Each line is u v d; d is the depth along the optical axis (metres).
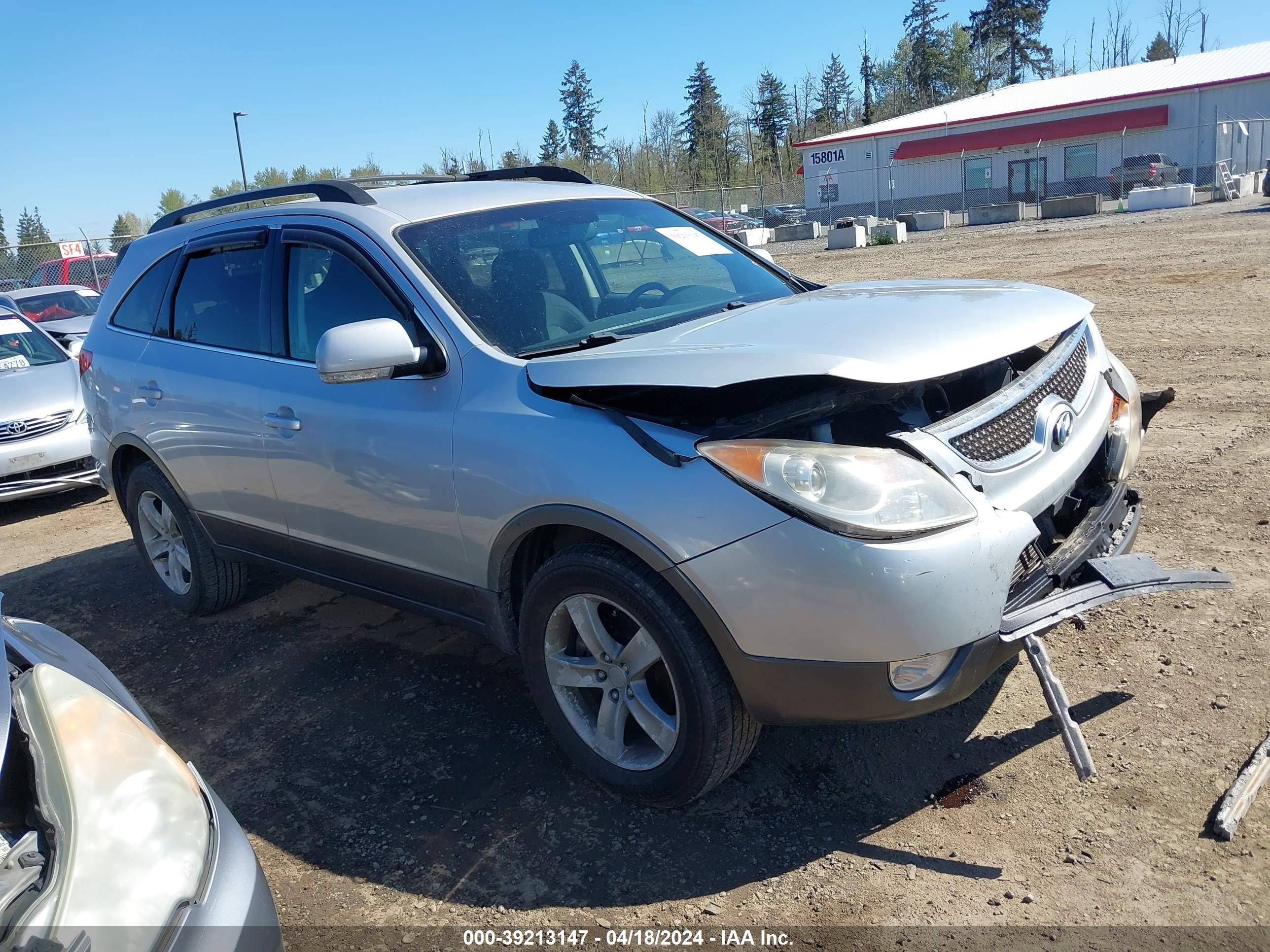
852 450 2.51
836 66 100.19
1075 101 37.62
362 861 2.90
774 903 2.54
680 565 2.57
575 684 3.02
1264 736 2.93
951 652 2.48
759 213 46.50
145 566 5.13
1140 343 8.59
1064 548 2.83
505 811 3.05
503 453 2.94
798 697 2.54
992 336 2.76
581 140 96.88
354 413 3.43
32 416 7.38
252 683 4.13
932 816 2.80
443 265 3.43
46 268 22.80
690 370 2.61
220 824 1.83
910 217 31.48
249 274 4.07
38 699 1.74
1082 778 2.51
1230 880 2.42
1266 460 5.25
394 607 3.68
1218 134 33.34
